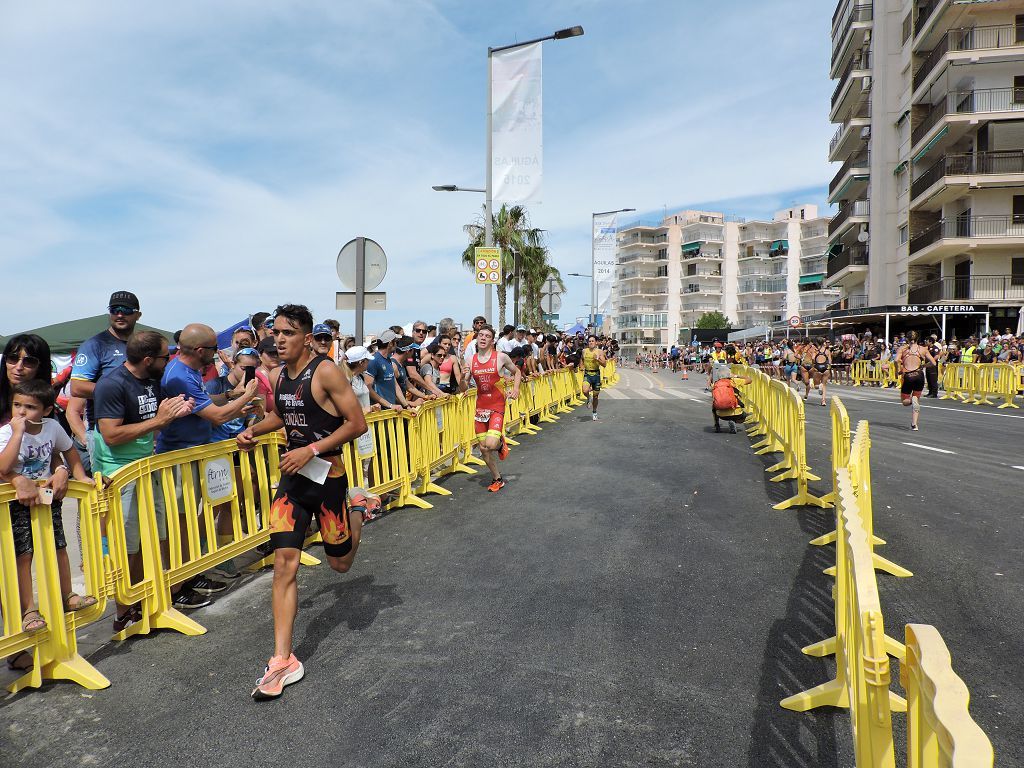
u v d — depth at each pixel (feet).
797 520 20.01
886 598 13.93
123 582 12.24
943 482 24.97
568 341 90.94
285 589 10.93
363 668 11.18
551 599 14.02
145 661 11.69
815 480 23.15
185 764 8.65
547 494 23.86
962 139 106.93
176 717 9.80
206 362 14.74
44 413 11.54
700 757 8.58
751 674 10.77
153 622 12.96
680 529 19.06
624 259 372.79
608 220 100.73
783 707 9.75
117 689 10.71
